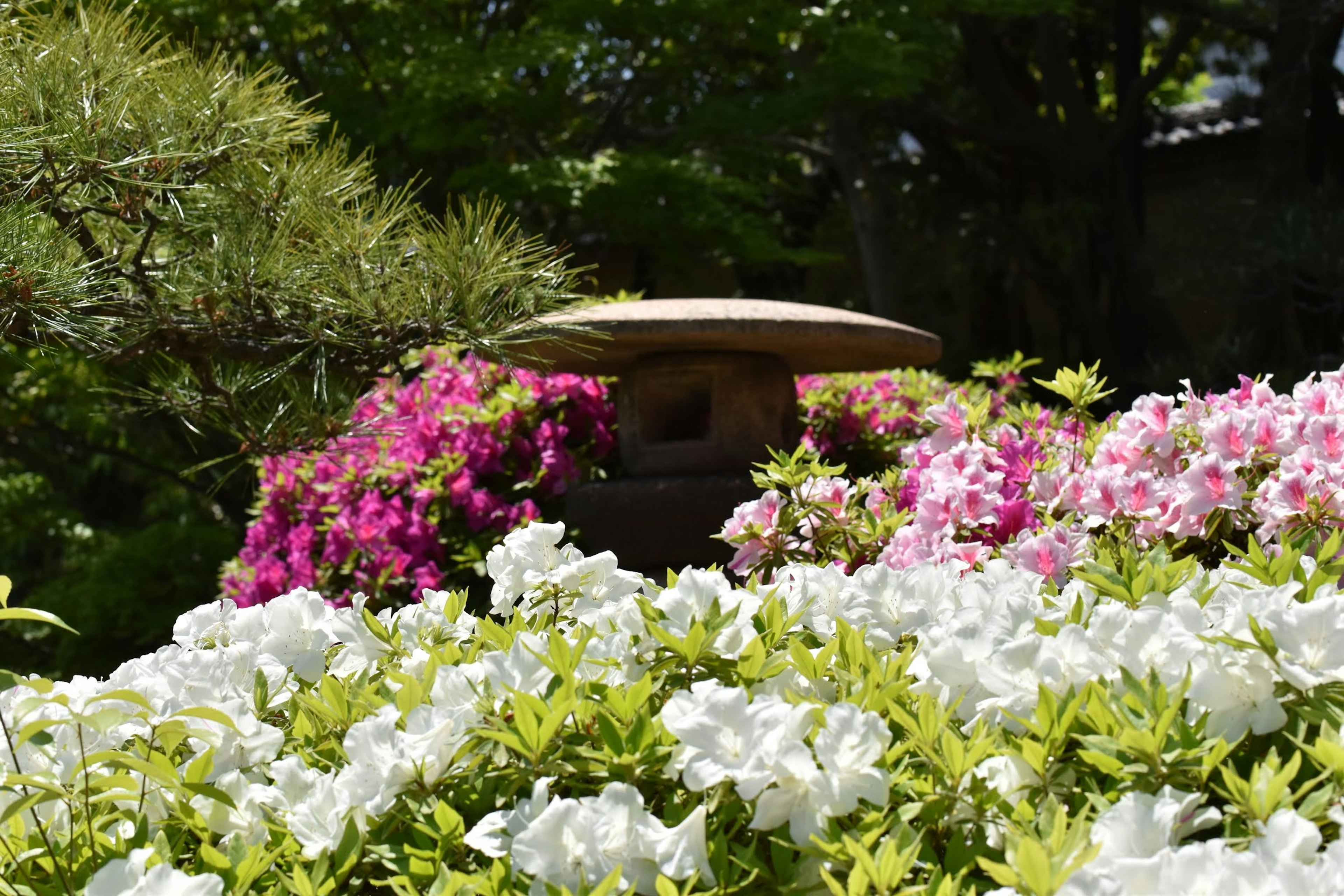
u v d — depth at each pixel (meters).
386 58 8.68
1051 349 13.71
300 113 2.93
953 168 12.47
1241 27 10.43
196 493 10.66
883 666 1.30
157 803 1.22
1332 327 10.31
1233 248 9.98
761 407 3.70
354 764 1.12
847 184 11.78
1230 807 0.97
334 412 2.92
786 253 9.27
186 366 2.93
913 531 2.17
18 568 10.02
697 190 8.74
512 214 9.02
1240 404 2.35
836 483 2.32
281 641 1.50
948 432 2.54
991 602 1.42
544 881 1.00
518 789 1.13
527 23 9.85
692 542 3.55
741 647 1.27
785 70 9.89
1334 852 0.90
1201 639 1.11
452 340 2.72
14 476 10.38
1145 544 2.07
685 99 10.18
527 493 4.30
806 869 1.00
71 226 2.47
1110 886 0.83
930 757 1.05
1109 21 12.10
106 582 8.52
